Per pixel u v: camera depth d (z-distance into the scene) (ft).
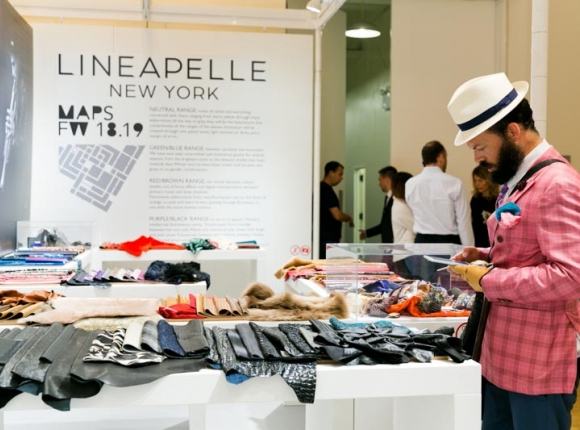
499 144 7.32
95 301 9.95
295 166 21.93
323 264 15.38
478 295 7.88
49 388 5.83
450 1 25.75
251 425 12.30
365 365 6.68
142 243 18.71
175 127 21.18
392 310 10.56
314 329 7.57
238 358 6.53
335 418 10.77
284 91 21.72
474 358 7.67
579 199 6.81
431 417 7.20
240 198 21.66
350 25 29.07
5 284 13.29
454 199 18.25
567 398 7.26
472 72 26.04
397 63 25.66
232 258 18.90
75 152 20.68
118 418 12.61
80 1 19.86
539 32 10.50
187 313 10.50
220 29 23.71
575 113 24.31
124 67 20.79
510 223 7.09
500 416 7.73
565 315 7.08
